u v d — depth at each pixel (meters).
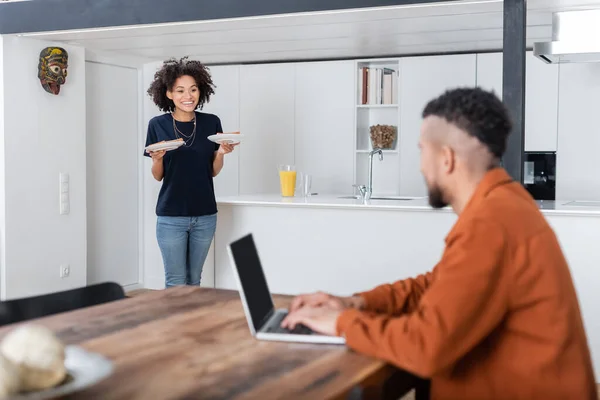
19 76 4.75
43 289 4.98
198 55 5.93
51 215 5.01
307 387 1.31
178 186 4.30
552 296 1.48
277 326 1.75
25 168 4.80
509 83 3.74
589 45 4.22
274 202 4.51
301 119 6.42
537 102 5.80
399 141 6.15
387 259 4.27
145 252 6.21
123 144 5.94
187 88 4.25
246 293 1.72
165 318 1.85
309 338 1.64
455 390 1.56
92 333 1.69
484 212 1.51
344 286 4.40
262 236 4.62
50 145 4.97
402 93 6.09
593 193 5.68
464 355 1.55
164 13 4.35
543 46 4.33
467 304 1.43
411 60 6.04
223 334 1.69
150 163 6.15
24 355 1.18
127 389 1.28
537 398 1.50
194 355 1.51
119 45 5.23
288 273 4.55
